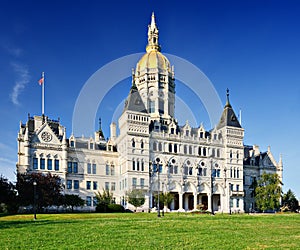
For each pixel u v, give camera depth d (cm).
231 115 12506
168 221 4750
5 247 2558
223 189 11712
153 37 13450
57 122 11150
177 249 2502
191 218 5466
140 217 5950
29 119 10556
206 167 11588
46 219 5522
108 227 3884
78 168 10581
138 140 10538
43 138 10094
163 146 11019
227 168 11925
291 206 12438
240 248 2572
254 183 12519
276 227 4125
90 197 10550
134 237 3078
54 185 8775
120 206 9238
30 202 8294
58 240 2880
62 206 9519
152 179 10550
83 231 3500
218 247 2598
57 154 10181
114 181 11006
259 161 13438
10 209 8262
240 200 12012
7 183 8288
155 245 2658
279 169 13612
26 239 2938
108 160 11062
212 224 4384
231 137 12212
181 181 10988
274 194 11494
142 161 10475
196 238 3052
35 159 9906
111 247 2558
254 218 5528
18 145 9975
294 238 3142
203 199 12031
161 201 9712
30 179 8656
